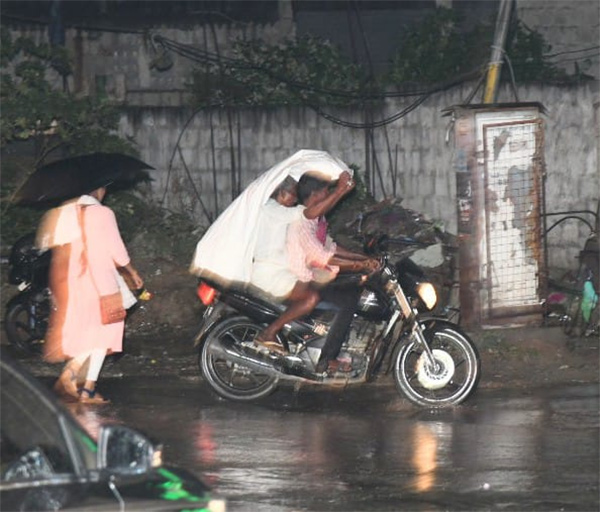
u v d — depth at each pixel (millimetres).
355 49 28516
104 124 24609
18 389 7488
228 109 25141
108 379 17375
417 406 15320
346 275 15172
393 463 12578
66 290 15570
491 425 14258
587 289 19094
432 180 25141
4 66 25500
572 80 26188
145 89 28203
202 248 15656
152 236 23578
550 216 25141
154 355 19062
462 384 15320
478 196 18609
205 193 25203
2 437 7594
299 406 15617
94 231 15391
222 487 11734
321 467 12477
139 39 28156
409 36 26625
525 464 12383
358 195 24406
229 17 28547
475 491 11422
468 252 18672
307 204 15297
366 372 15445
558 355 18094
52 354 16203
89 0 28406
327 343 15242
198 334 15742
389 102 25141
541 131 18672
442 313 18547
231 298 15547
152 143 25078
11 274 18922
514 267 18797
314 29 28781
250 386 16516
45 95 23703
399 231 21656
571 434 13688
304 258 15141
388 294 15242
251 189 15602
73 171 15891
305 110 25141
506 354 18000
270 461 12750
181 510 6988
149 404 15711
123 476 7055
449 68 26062
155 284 22172
